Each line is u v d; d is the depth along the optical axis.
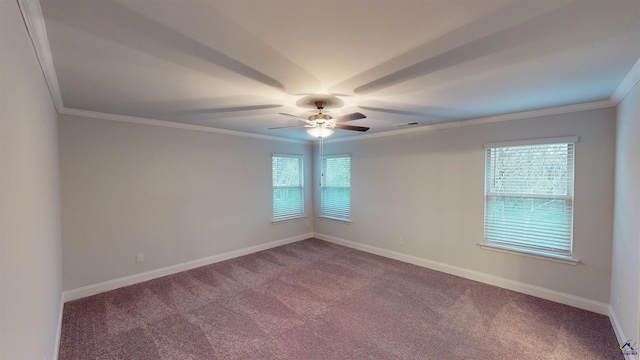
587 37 1.44
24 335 1.16
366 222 4.93
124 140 3.40
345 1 1.13
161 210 3.74
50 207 2.12
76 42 1.48
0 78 0.87
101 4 1.14
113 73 1.92
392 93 2.39
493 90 2.32
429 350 2.21
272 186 5.19
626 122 2.25
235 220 4.61
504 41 1.49
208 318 2.68
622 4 1.15
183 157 3.95
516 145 3.21
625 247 2.24
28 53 1.30
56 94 2.32
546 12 1.21
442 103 2.74
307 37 1.44
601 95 2.48
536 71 1.91
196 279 3.65
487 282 3.52
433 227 4.04
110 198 3.30
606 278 2.70
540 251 3.11
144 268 3.59
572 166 2.89
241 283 3.52
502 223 3.40
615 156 2.59
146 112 3.15
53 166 2.39
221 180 4.41
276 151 5.23
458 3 1.15
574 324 2.55
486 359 2.11
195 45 1.53
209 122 3.78
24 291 1.17
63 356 2.11
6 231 0.93
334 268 4.07
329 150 5.54
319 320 2.65
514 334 2.41
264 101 2.65
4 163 0.91
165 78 2.02
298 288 3.38
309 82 2.11
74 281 3.05
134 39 1.46
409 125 3.99
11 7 1.00
